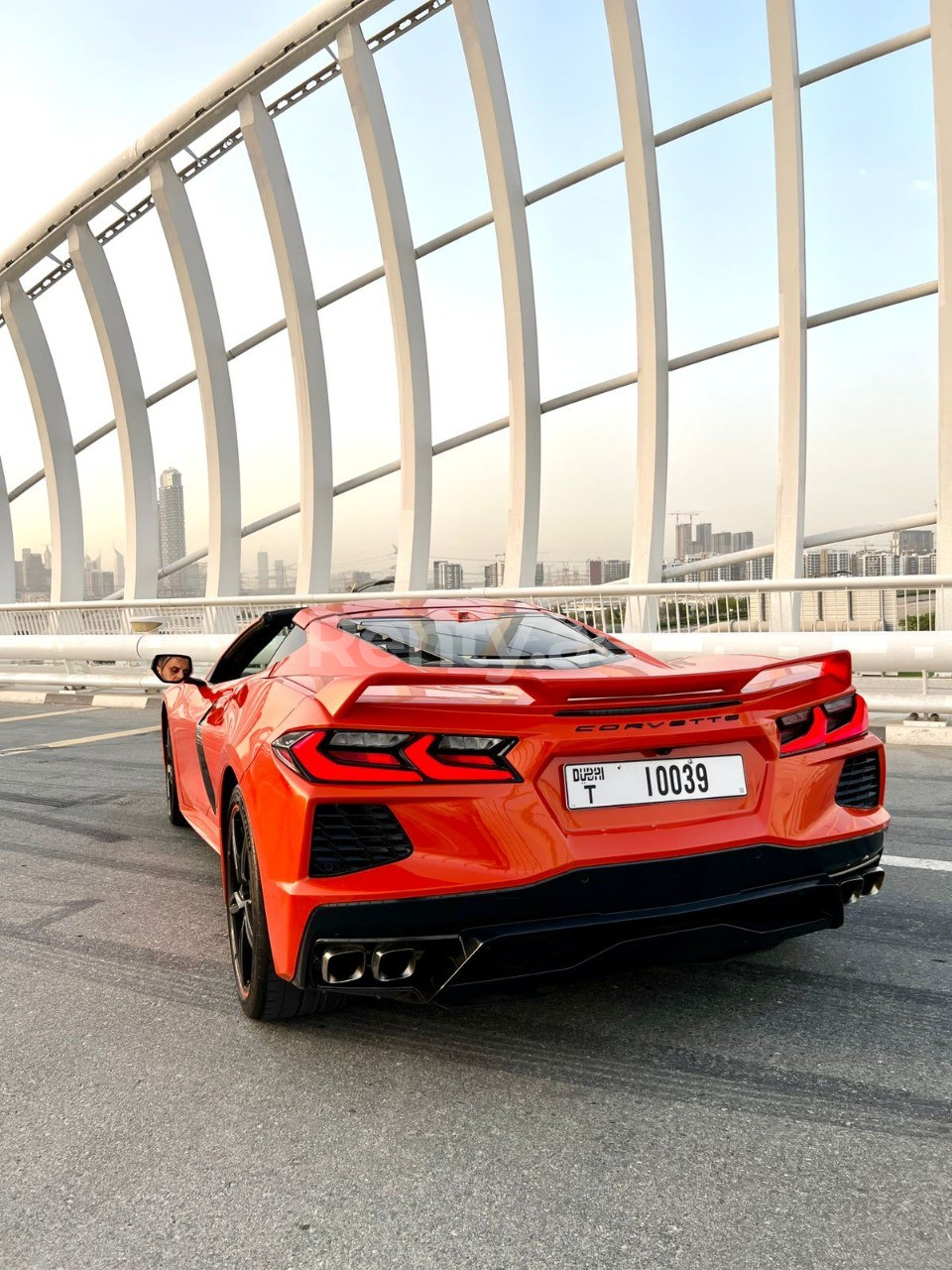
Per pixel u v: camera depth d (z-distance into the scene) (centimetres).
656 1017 258
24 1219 177
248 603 1173
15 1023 267
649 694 230
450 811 217
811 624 807
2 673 1331
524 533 1377
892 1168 184
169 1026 262
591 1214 172
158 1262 163
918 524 1223
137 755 757
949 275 1094
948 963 291
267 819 231
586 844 222
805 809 247
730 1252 160
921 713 724
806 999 267
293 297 1559
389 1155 195
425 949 214
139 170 1667
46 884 407
